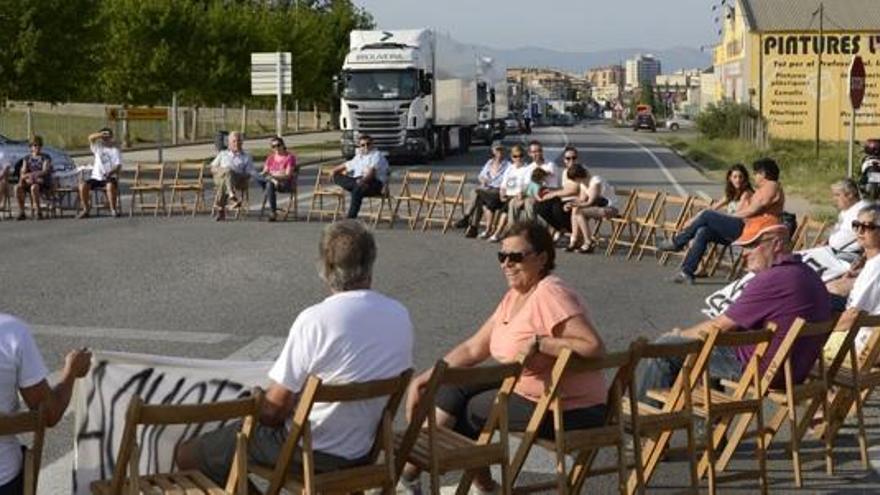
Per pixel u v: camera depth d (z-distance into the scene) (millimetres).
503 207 18125
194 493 4660
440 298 12641
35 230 18984
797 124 58344
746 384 6312
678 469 6621
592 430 5484
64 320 11164
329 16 75625
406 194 20281
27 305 11953
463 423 5867
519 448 5430
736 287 8094
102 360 5367
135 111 33594
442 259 15906
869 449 7082
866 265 7766
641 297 12977
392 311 4984
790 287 6660
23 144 25234
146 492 4668
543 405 5359
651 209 16375
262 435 4875
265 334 10617
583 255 16531
